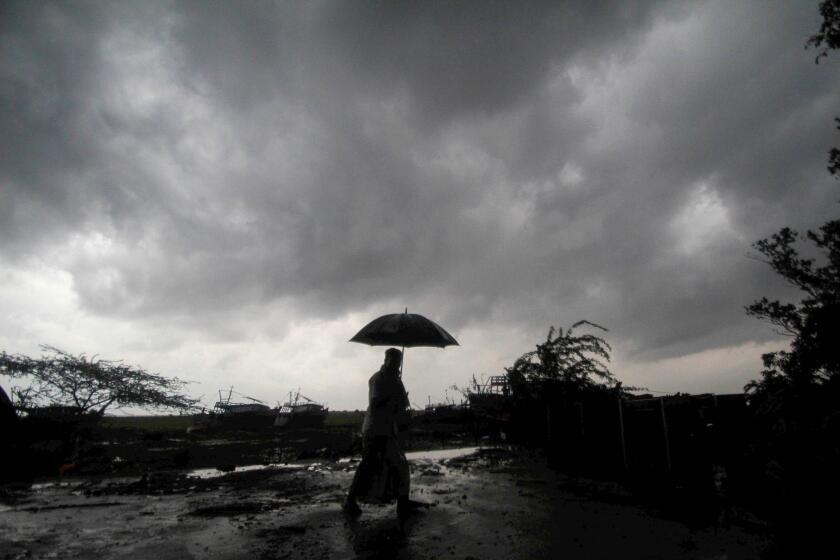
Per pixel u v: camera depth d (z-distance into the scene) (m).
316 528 5.01
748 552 3.95
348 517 5.53
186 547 4.31
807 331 5.61
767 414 5.07
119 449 14.71
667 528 4.77
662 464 7.22
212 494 7.21
